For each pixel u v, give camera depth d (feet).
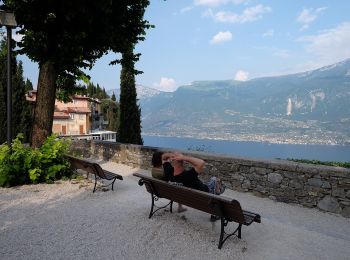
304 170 25.81
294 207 26.11
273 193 27.99
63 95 51.39
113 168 44.96
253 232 19.08
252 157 30.96
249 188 29.71
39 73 39.17
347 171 23.65
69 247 16.19
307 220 23.16
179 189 18.15
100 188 29.63
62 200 25.16
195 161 20.03
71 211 22.24
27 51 38.81
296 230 19.79
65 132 192.03
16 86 96.78
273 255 16.02
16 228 18.74
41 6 35.50
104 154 53.62
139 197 26.71
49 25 37.27
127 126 81.20
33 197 25.82
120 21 42.01
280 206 26.35
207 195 16.30
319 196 25.21
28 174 30.73
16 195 26.40
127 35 43.91
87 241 16.98
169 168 20.72
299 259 15.69
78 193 27.53
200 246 16.72
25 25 37.60
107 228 18.92
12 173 29.76
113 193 28.07
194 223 20.13
